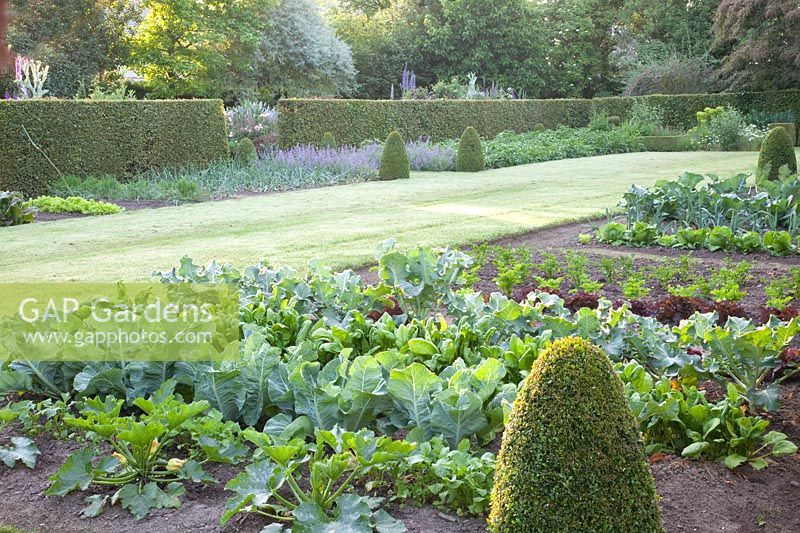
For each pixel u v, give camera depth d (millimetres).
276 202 12742
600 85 37938
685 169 16891
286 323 4188
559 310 4297
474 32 34531
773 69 26750
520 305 4070
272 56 30875
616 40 36812
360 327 4062
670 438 3207
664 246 8188
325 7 39406
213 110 16656
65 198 13555
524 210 11156
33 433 3410
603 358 2357
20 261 7871
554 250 8156
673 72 30078
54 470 3117
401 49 35312
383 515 2578
